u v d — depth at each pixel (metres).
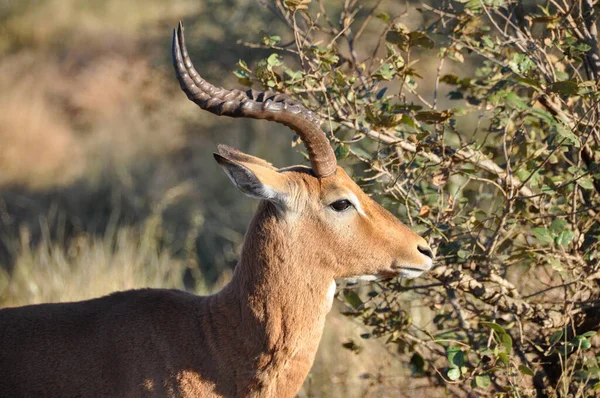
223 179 28.83
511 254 14.20
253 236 12.41
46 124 35.69
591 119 14.00
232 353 12.33
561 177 13.84
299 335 12.38
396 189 13.69
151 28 41.62
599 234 13.70
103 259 21.55
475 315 14.27
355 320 17.34
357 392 16.56
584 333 13.32
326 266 12.41
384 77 13.58
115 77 38.72
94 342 12.53
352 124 13.85
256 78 14.33
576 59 13.48
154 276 22.33
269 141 29.67
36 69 41.47
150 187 28.94
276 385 12.45
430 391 15.81
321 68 14.23
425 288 14.78
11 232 27.03
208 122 33.94
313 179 12.29
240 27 31.39
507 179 13.32
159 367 12.30
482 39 14.12
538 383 14.43
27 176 31.73
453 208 14.03
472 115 22.97
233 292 12.52
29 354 12.53
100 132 34.78
